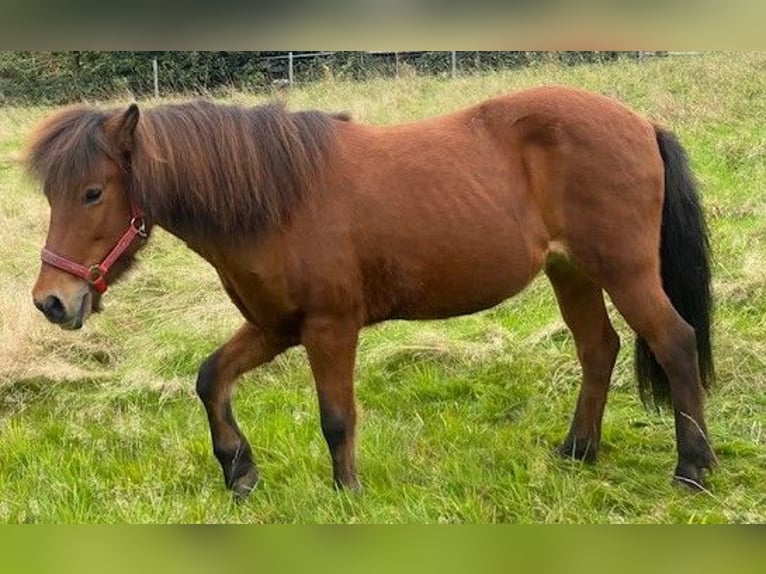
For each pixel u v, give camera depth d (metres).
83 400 4.92
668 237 3.73
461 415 4.47
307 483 3.70
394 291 3.60
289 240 3.42
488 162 3.60
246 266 3.44
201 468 4.05
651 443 4.09
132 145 3.29
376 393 4.82
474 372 4.94
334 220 3.45
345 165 3.52
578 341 3.97
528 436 4.14
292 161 3.41
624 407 4.47
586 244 3.59
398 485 3.67
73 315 3.23
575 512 3.39
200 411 4.73
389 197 3.50
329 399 3.55
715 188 7.22
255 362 3.76
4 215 8.48
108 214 3.29
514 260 3.61
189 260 6.86
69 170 3.20
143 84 18.97
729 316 5.05
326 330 3.51
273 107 3.54
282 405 4.73
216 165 3.35
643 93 10.59
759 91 10.03
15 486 3.94
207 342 5.39
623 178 3.53
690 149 8.33
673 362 3.60
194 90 17.36
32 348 5.40
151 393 4.96
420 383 4.81
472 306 3.69
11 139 12.71
